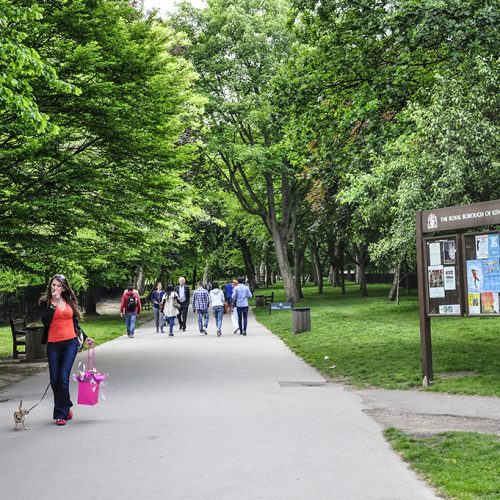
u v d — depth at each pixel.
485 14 14.29
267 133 36.91
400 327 21.59
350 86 19.19
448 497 4.98
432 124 14.70
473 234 10.16
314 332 21.05
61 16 13.23
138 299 23.31
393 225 21.56
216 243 50.09
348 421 7.96
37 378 13.13
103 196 14.16
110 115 13.45
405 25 15.88
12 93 8.88
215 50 36.22
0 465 6.14
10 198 13.52
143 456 6.38
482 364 12.35
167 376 12.56
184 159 15.31
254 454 6.37
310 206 38.69
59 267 15.08
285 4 36.72
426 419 7.95
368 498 5.00
